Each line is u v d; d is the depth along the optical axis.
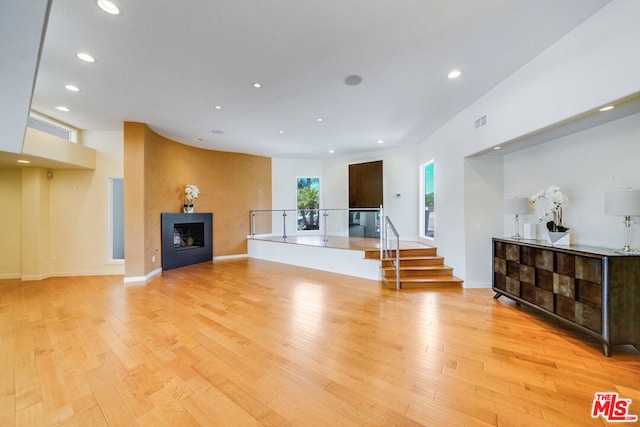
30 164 5.01
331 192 8.39
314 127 5.32
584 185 3.13
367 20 2.31
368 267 5.22
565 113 2.59
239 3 2.11
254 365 2.27
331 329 2.95
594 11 2.24
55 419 1.69
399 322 3.13
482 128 3.88
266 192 8.14
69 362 2.32
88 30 2.41
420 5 2.14
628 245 2.54
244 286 4.67
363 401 1.83
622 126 2.73
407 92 3.74
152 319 3.24
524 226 3.80
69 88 3.57
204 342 2.66
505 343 2.62
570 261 2.72
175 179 6.31
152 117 4.70
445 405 1.79
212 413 1.74
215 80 3.38
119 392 1.94
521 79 3.13
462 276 4.51
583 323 2.58
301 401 1.84
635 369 2.19
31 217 5.20
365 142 6.50
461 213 4.50
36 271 5.20
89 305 3.74
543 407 1.76
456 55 2.87
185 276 5.40
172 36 2.51
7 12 1.38
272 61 2.95
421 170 6.48
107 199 5.55
